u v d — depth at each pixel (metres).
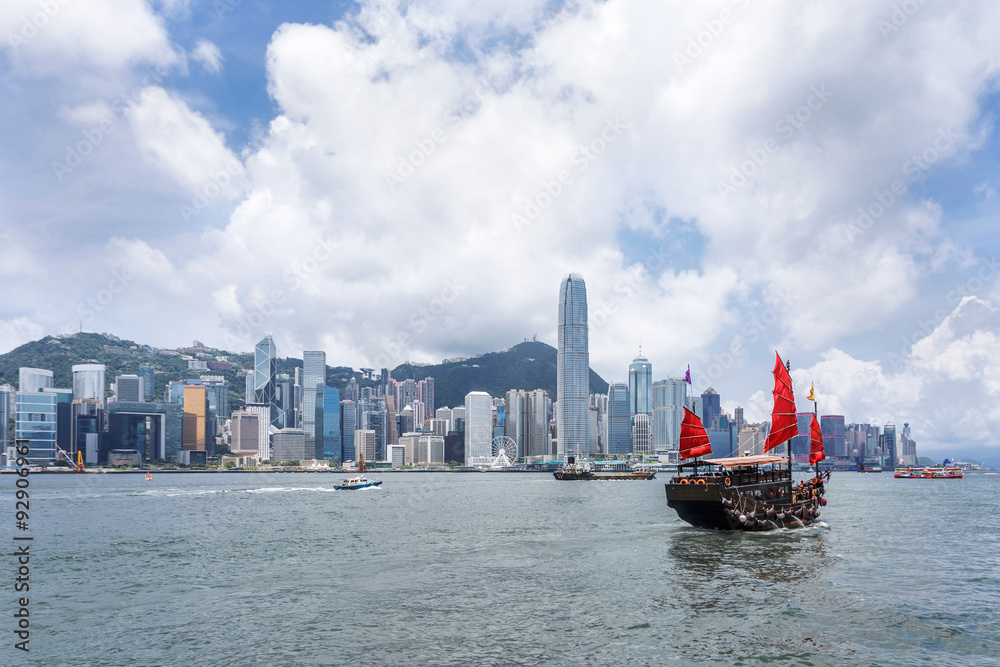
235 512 121.44
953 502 145.75
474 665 33.62
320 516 111.31
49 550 70.62
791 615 41.84
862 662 33.91
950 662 33.84
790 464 88.62
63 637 38.06
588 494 188.75
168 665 33.69
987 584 50.56
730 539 73.62
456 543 72.94
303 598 46.69
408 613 42.62
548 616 41.81
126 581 53.03
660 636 37.88
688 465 79.25
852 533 80.50
